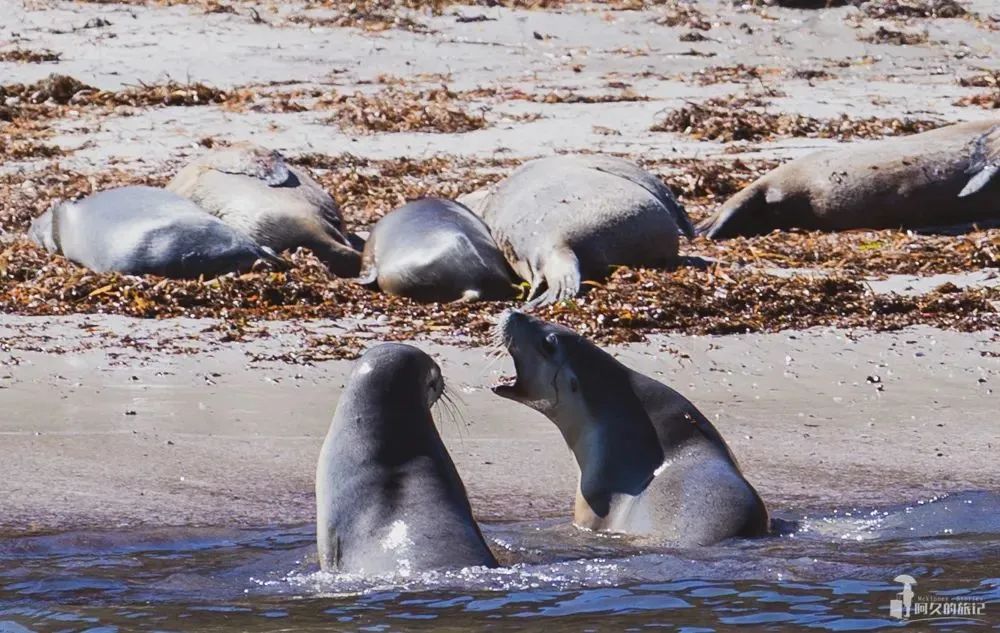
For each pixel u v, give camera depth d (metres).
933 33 83.44
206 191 39.94
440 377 18.48
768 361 29.69
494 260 36.22
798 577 17.30
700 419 20.36
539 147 55.94
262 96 63.84
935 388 28.17
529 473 23.08
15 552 18.92
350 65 71.56
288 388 27.22
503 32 79.38
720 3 87.50
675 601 16.38
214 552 18.94
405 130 58.34
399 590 16.52
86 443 23.86
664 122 59.53
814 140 57.50
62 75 63.62
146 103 61.97
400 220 37.25
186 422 25.05
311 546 19.12
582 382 20.36
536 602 16.20
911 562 18.16
